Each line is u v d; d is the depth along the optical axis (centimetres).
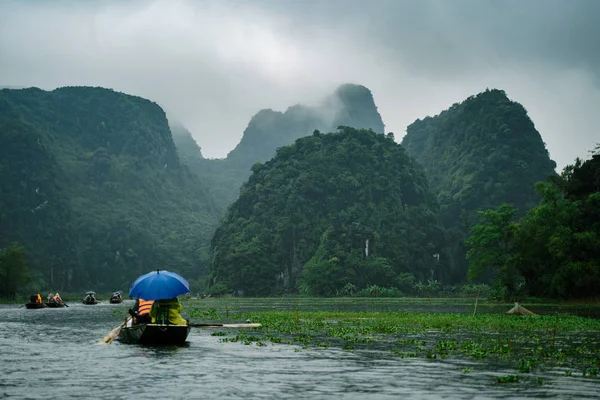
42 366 1770
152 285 2372
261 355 2047
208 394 1316
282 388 1389
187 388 1390
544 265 8475
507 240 9825
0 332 3222
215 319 4466
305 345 2392
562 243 7906
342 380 1503
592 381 1488
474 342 2495
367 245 19425
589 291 7881
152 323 2423
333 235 19562
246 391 1351
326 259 18875
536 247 8512
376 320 4103
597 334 2952
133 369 1700
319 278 18050
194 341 2588
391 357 1986
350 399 1261
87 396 1295
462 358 1956
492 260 9831
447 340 2580
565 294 8019
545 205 8431
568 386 1417
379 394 1315
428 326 3466
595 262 7731
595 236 7831
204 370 1677
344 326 3538
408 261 19988
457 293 18500
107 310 6512
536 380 1502
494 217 9906
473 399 1259
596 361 1847
